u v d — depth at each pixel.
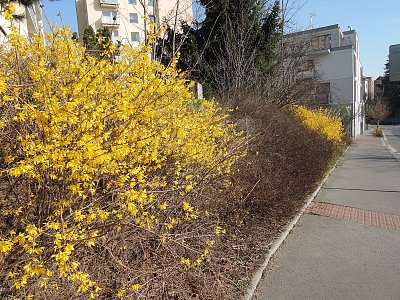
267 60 13.17
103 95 2.22
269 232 5.12
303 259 4.38
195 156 3.21
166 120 2.90
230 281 3.62
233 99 8.15
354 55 31.95
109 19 27.17
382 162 14.54
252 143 5.44
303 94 14.84
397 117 65.44
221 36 12.05
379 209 6.89
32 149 1.86
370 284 3.73
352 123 31.12
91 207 2.21
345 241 5.04
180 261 2.93
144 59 2.48
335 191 8.66
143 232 2.84
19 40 2.12
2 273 1.96
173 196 3.01
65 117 1.81
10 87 1.87
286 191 5.86
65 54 2.20
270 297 3.47
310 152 8.37
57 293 2.22
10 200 2.23
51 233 2.01
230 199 4.41
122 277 2.60
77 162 1.84
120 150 2.03
